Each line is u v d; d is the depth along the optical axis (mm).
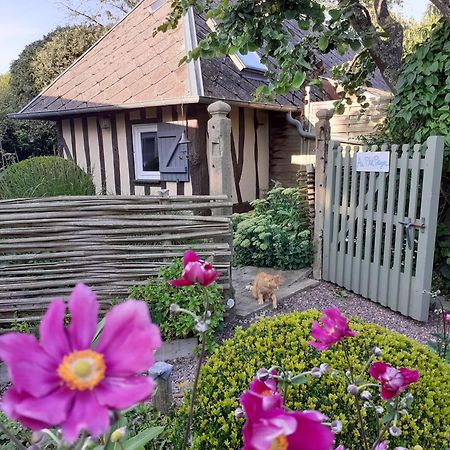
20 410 553
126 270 3127
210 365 1807
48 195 4555
